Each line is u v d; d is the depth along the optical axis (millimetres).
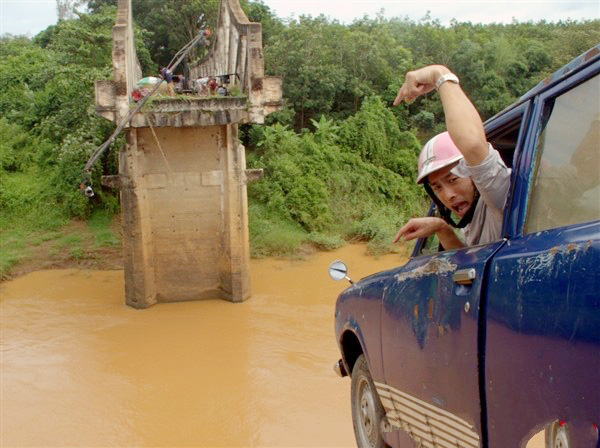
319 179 22453
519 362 2396
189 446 8508
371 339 4102
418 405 3396
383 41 28656
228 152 14414
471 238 3338
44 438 8773
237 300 14906
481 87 27609
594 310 2010
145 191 14375
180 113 13492
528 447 2572
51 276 17328
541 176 2699
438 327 3072
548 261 2281
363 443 4578
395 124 25547
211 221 14805
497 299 2543
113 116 13352
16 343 12625
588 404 2035
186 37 27422
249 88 13781
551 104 2789
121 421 9305
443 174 3334
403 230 3654
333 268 4840
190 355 11852
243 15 15172
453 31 32281
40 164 22344
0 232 19828
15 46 33375
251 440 8586
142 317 14047
